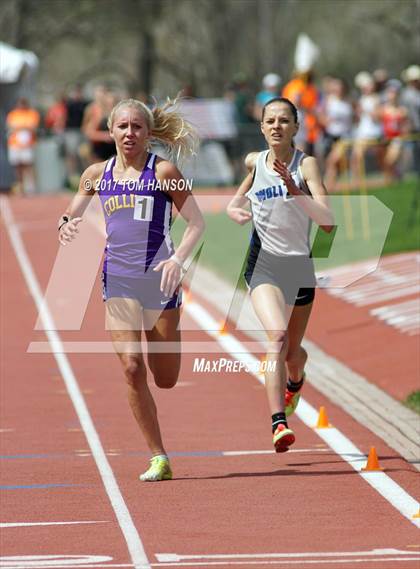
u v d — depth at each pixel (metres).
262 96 58.19
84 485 16.41
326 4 132.12
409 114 52.84
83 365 25.53
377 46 137.38
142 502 15.52
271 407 16.42
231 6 126.31
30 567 12.80
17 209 57.47
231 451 18.36
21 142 64.44
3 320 30.97
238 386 23.39
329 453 18.16
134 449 18.48
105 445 18.77
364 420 20.48
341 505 15.30
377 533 14.06
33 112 65.06
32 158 64.88
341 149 48.31
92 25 122.94
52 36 122.06
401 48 134.00
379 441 18.94
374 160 58.16
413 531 14.13
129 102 15.89
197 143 16.55
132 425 20.14
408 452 18.23
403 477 16.66
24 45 119.44
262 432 19.64
